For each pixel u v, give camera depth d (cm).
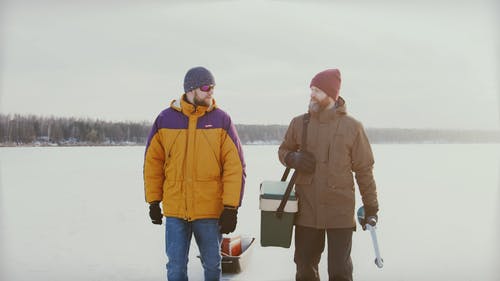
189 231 274
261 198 281
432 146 5241
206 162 269
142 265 459
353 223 283
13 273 426
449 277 412
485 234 620
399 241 572
